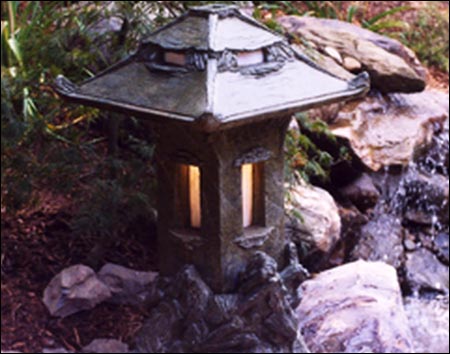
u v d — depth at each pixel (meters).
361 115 3.76
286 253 2.08
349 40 4.13
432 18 5.48
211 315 1.95
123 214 2.58
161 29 1.92
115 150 2.73
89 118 2.85
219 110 1.69
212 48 1.79
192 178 1.96
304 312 2.35
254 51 1.87
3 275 2.49
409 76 3.97
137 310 2.39
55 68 2.73
